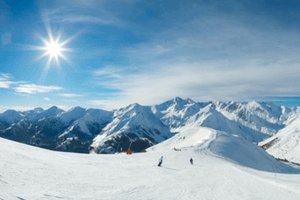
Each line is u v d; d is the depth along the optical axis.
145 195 25.84
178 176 40.25
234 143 111.00
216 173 44.69
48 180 27.30
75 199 22.00
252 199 26.58
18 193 20.72
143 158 64.69
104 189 26.95
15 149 41.97
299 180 38.19
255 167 91.56
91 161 49.69
